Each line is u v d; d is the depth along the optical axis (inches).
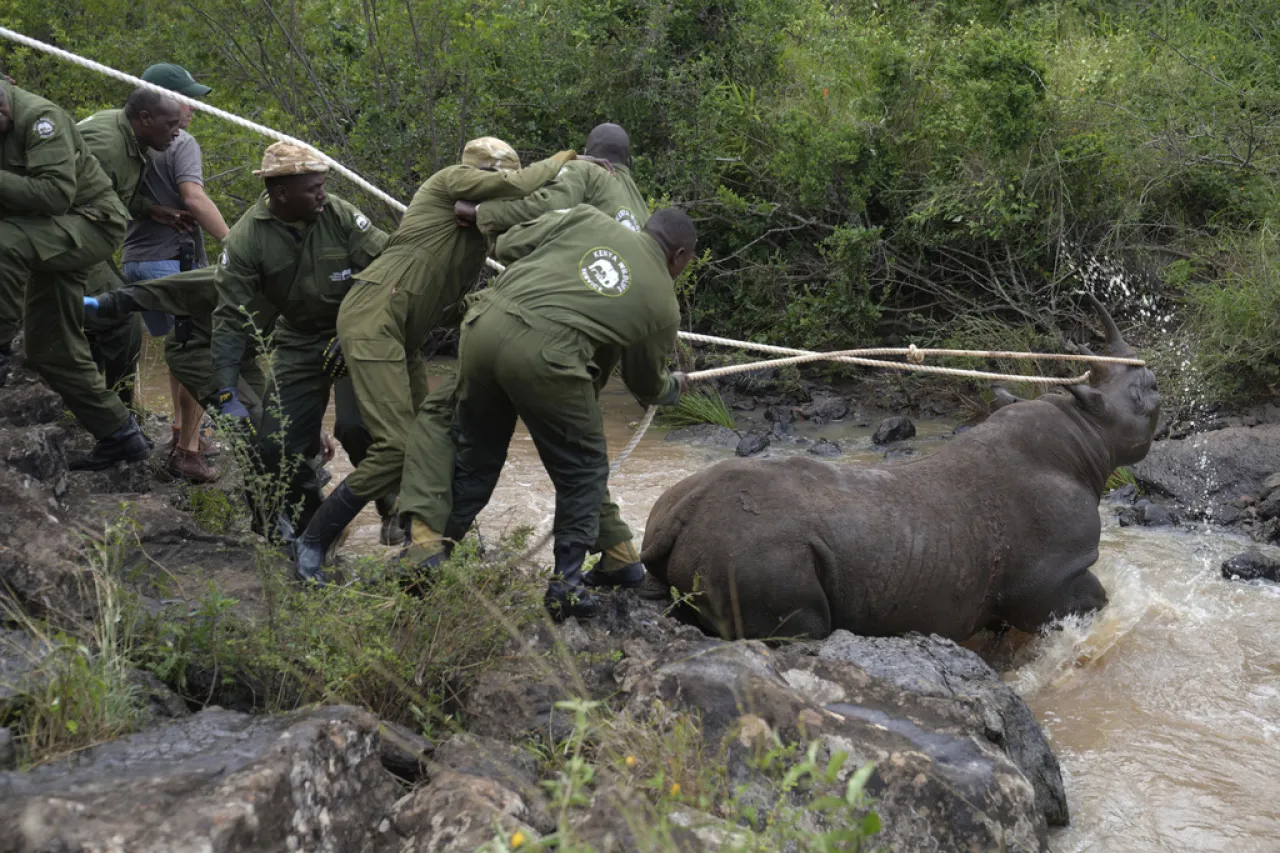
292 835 128.5
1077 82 460.1
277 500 203.5
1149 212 467.2
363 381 200.7
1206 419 393.1
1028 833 157.6
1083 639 236.5
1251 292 402.3
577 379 184.9
